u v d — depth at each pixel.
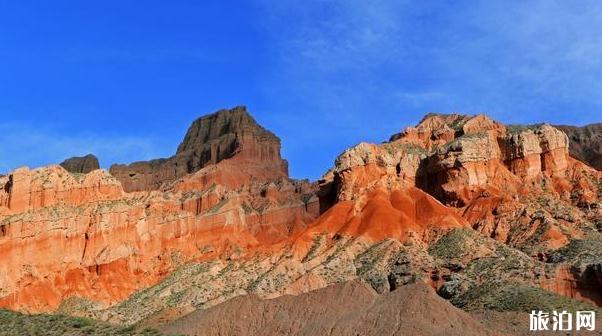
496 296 189.25
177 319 194.25
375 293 183.88
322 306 179.88
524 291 188.38
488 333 160.88
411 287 172.50
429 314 163.50
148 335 152.88
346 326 168.62
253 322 182.50
